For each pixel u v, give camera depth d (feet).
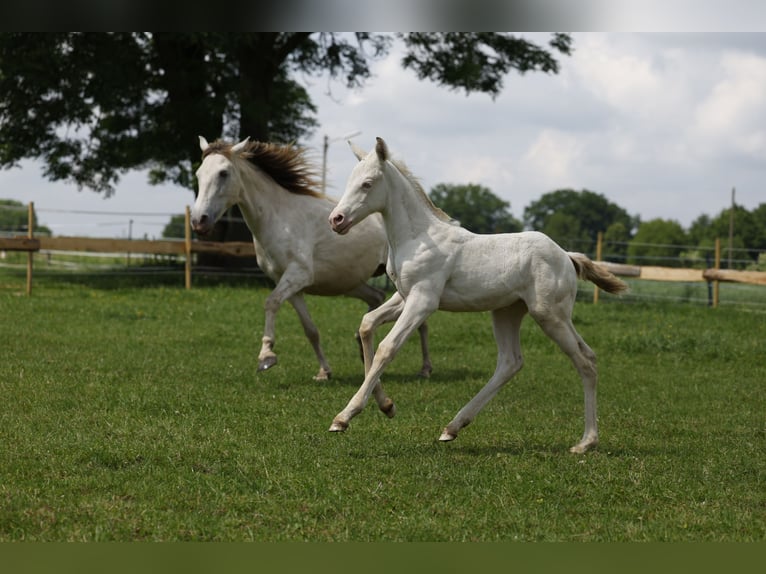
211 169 31.42
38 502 16.83
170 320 49.88
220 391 29.37
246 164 32.35
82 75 84.74
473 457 21.40
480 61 88.48
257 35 79.51
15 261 113.60
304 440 22.62
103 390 28.40
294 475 19.13
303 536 15.70
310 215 33.19
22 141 87.92
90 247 64.44
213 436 22.67
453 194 326.85
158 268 87.40
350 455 21.27
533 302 21.95
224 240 88.22
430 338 46.85
